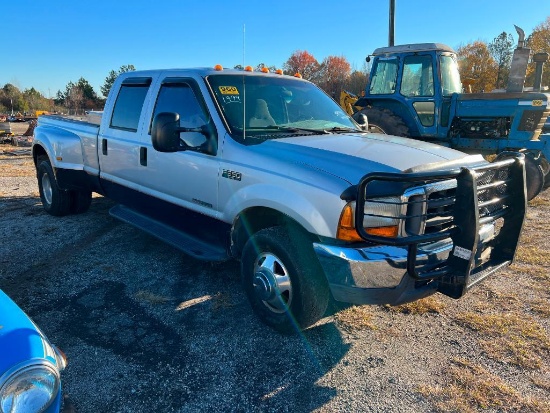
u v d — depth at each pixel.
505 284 4.58
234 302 4.14
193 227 4.41
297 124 4.38
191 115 4.28
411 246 2.94
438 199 3.12
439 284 3.20
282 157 3.49
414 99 9.93
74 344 3.41
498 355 3.35
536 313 3.98
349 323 3.80
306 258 3.30
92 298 4.16
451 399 2.88
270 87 4.60
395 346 3.48
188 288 4.40
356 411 2.79
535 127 8.73
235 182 3.73
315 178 3.18
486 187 3.23
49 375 1.94
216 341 3.51
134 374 3.09
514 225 3.56
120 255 5.21
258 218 3.83
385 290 2.99
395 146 3.67
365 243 3.04
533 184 8.09
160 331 3.63
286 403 2.85
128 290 4.34
